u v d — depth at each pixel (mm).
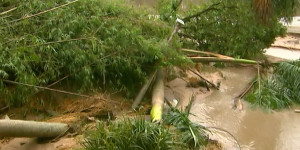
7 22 4656
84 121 4789
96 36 5266
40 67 5004
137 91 5695
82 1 5395
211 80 6824
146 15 6445
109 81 5543
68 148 4207
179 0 8117
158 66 5855
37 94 5031
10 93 4586
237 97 6152
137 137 3889
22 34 4863
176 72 6730
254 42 7344
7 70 4641
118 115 5082
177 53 6121
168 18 7367
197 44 7684
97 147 3842
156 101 5230
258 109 5836
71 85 5301
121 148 3811
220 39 7430
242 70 7426
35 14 4699
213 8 7230
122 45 5285
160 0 7727
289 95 6117
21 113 4828
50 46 4652
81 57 4879
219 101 6086
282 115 5699
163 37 6379
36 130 4117
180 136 4266
